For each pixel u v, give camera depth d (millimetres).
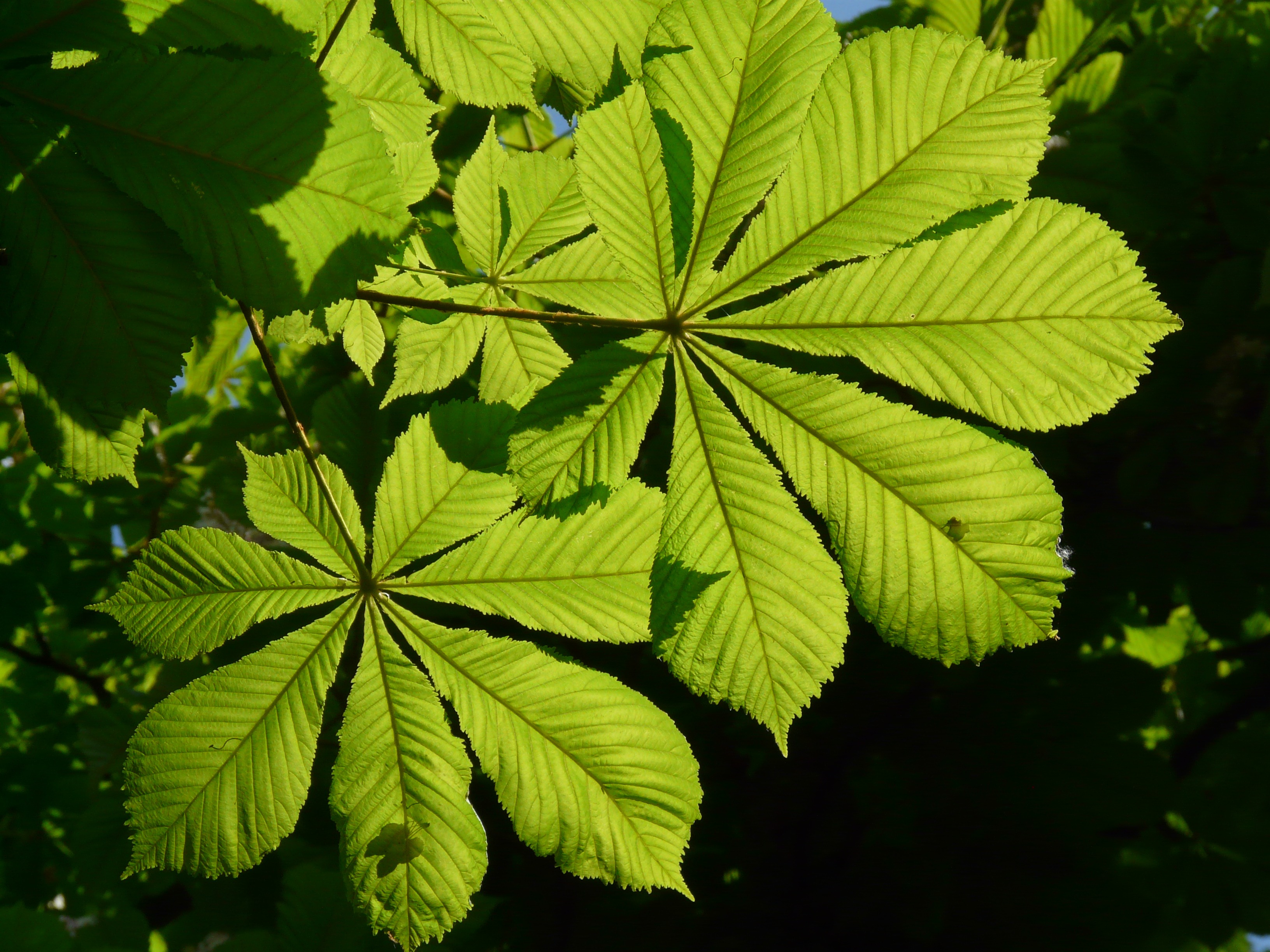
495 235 1195
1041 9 1888
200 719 1053
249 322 1074
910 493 1008
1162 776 1499
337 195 971
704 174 1015
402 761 1060
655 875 1049
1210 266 1713
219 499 1944
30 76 952
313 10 962
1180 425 1704
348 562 1078
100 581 2021
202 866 1041
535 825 1052
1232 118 1585
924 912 1525
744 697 1019
